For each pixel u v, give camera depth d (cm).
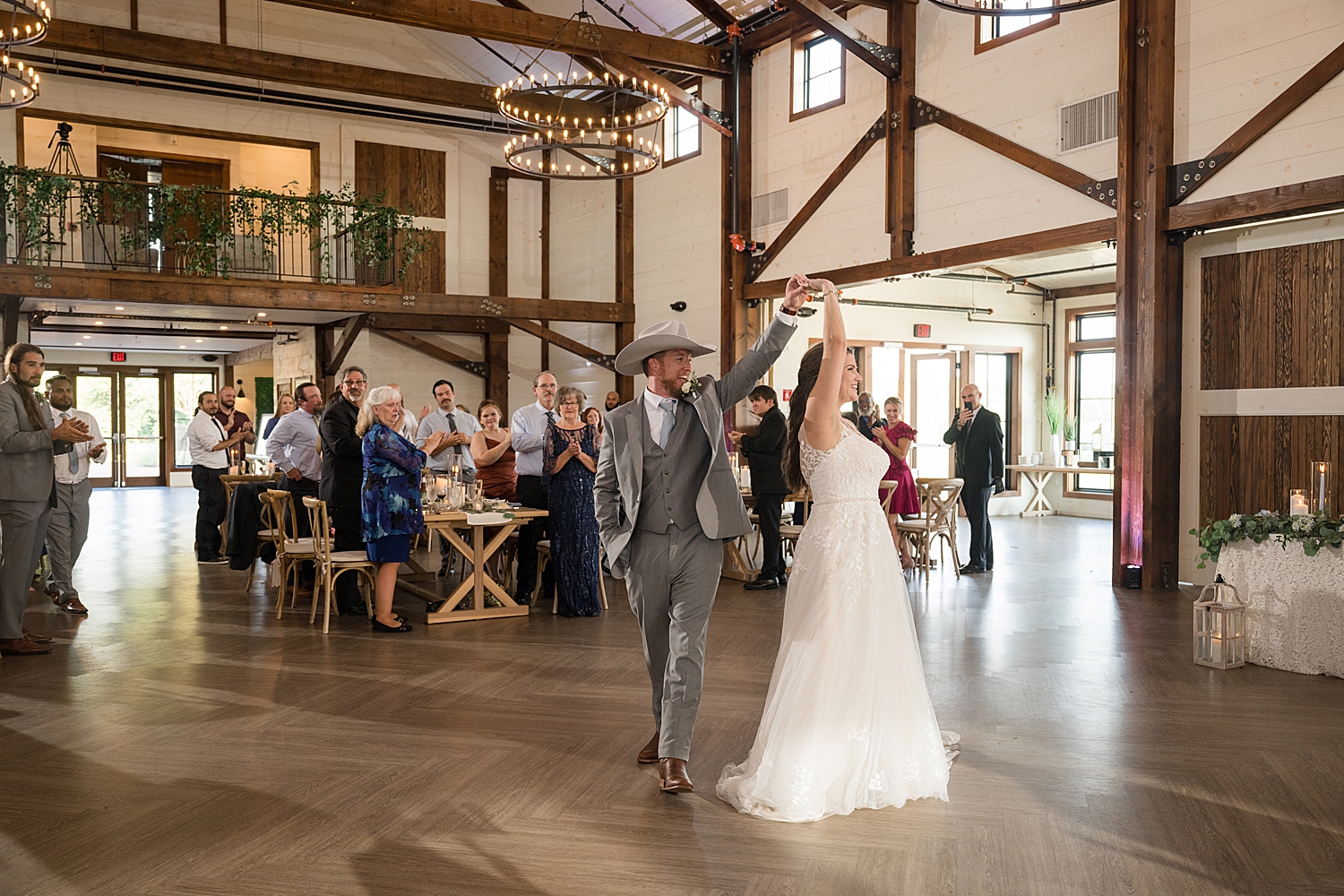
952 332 1359
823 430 329
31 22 753
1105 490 1359
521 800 328
